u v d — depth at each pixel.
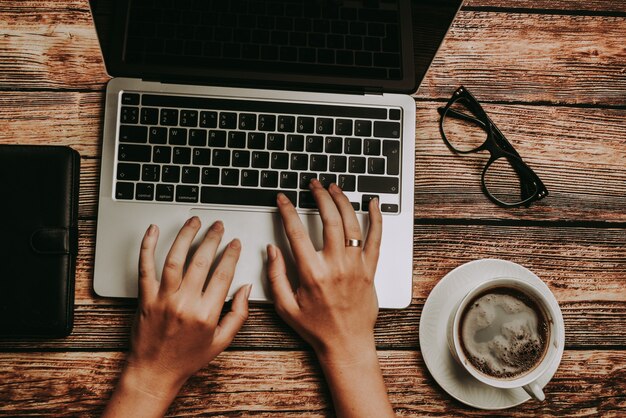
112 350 0.70
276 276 0.67
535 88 0.78
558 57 0.79
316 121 0.71
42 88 0.73
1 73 0.73
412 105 0.72
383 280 0.71
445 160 0.76
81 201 0.71
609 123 0.79
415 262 0.74
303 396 0.71
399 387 0.72
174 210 0.68
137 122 0.69
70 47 0.74
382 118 0.72
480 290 0.67
